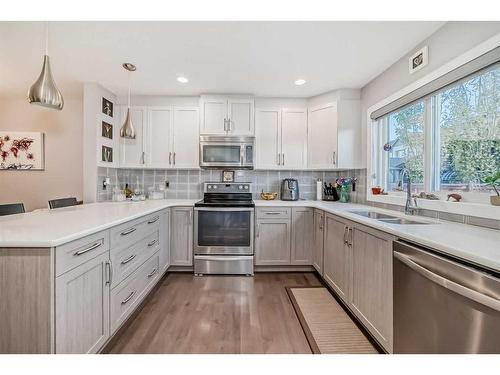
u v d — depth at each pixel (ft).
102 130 10.09
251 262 10.02
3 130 11.52
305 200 11.82
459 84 5.60
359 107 10.09
